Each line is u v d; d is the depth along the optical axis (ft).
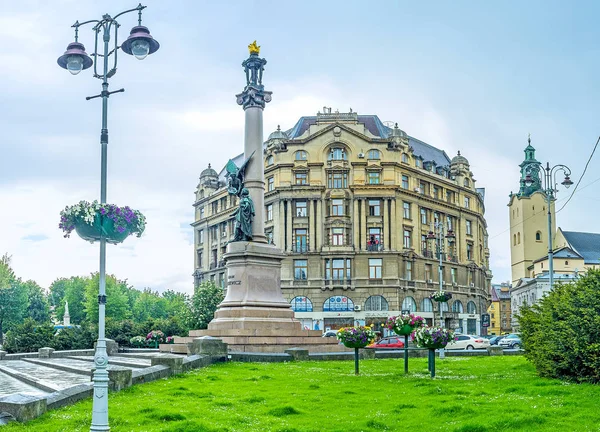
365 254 290.35
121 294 415.85
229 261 130.62
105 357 51.13
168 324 187.21
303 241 293.84
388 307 287.07
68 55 60.18
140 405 63.62
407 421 59.06
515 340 235.40
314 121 327.47
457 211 343.46
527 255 422.41
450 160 377.30
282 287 289.94
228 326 124.47
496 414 58.08
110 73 57.88
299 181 297.94
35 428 53.21
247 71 139.44
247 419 59.57
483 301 366.43
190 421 56.18
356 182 295.07
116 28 58.13
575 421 54.60
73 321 464.24
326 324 287.48
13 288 356.38
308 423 58.80
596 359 71.92
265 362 108.68
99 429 49.73
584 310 74.38
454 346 203.72
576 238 405.80
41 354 144.46
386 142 299.58
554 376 79.46
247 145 135.54
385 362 113.29
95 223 53.83
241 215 130.52
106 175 55.62
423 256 310.04
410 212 306.35
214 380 85.15
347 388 78.28
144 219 56.29
